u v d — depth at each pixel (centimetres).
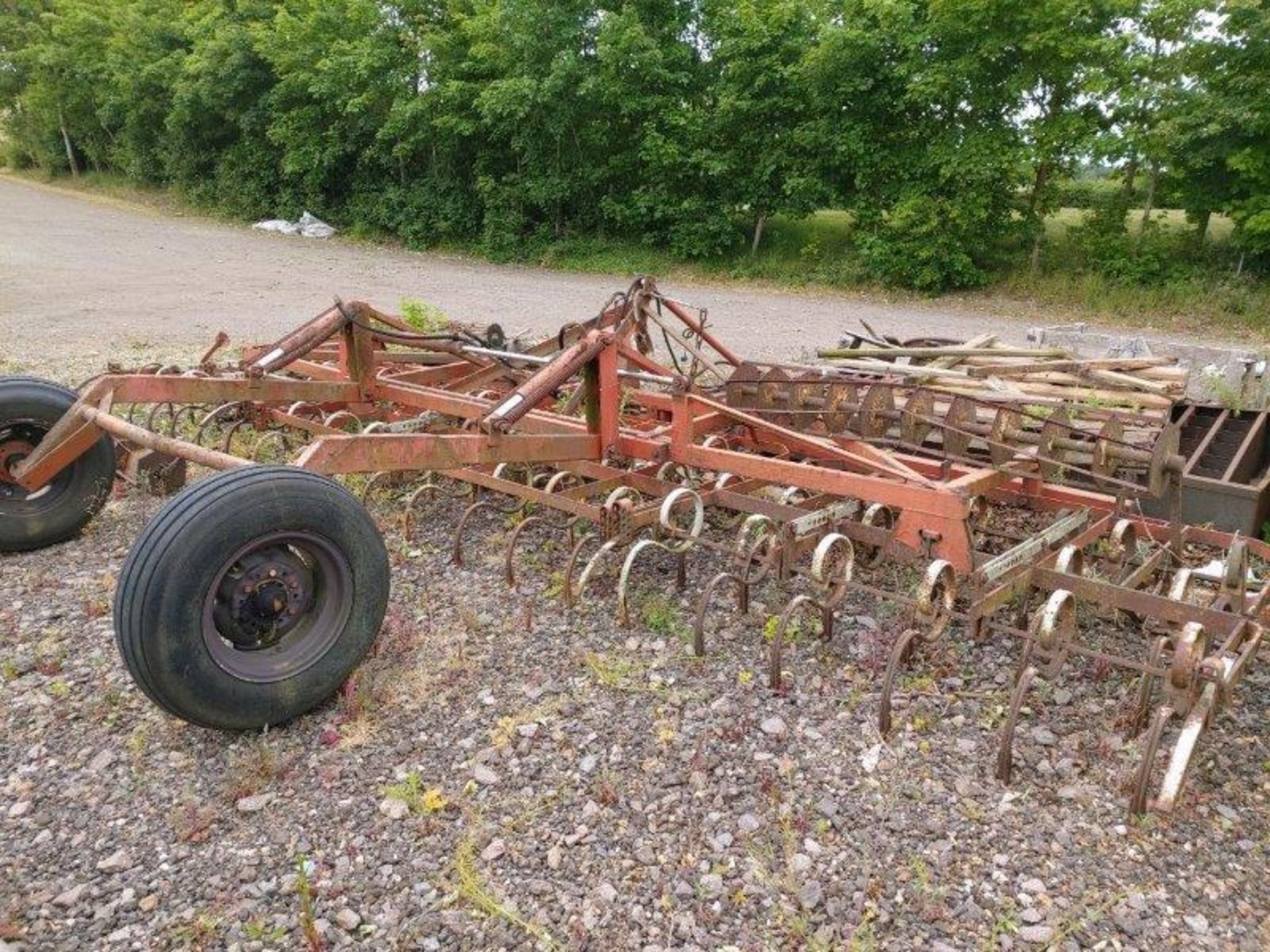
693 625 414
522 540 498
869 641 403
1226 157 1298
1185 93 1315
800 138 1603
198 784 305
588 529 506
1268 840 290
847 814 297
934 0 1420
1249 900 266
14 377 461
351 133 2206
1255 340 1199
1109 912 260
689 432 460
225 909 256
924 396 500
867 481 401
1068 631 340
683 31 1803
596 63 1789
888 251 1555
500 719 343
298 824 289
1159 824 294
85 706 346
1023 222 1527
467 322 1151
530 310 1331
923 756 328
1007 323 1297
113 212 2673
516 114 1798
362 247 2134
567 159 1902
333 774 309
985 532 469
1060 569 378
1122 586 364
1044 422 465
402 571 462
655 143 1725
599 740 332
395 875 270
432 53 1975
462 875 269
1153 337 1217
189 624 298
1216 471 569
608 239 1945
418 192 2098
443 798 301
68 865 270
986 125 1509
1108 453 433
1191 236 1441
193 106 2505
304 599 338
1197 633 295
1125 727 344
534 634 405
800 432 511
